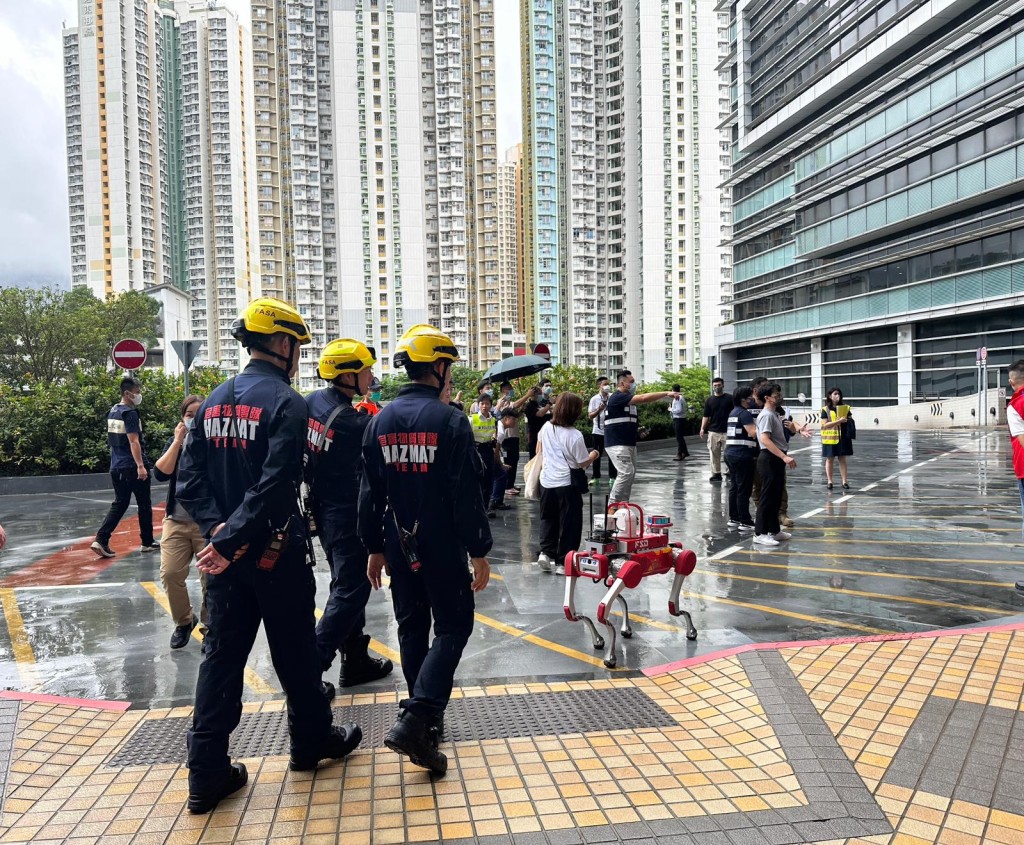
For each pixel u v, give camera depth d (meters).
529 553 8.25
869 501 11.80
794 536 8.99
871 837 2.75
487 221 123.62
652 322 116.94
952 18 34.47
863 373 39.59
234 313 122.44
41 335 40.75
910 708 3.79
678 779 3.20
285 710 4.04
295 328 3.25
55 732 3.75
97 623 5.88
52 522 11.58
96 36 108.94
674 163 116.31
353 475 4.18
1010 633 4.94
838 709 3.80
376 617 5.91
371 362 4.30
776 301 49.28
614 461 8.53
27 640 5.47
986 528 9.39
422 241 120.94
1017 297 28.97
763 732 3.60
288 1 116.69
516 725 3.77
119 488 8.58
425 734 3.12
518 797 3.06
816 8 46.34
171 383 18.03
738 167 56.00
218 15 120.00
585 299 123.81
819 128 43.47
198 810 2.94
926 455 19.34
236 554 2.87
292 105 117.62
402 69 119.12
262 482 2.91
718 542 8.66
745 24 54.53
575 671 4.57
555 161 125.62
